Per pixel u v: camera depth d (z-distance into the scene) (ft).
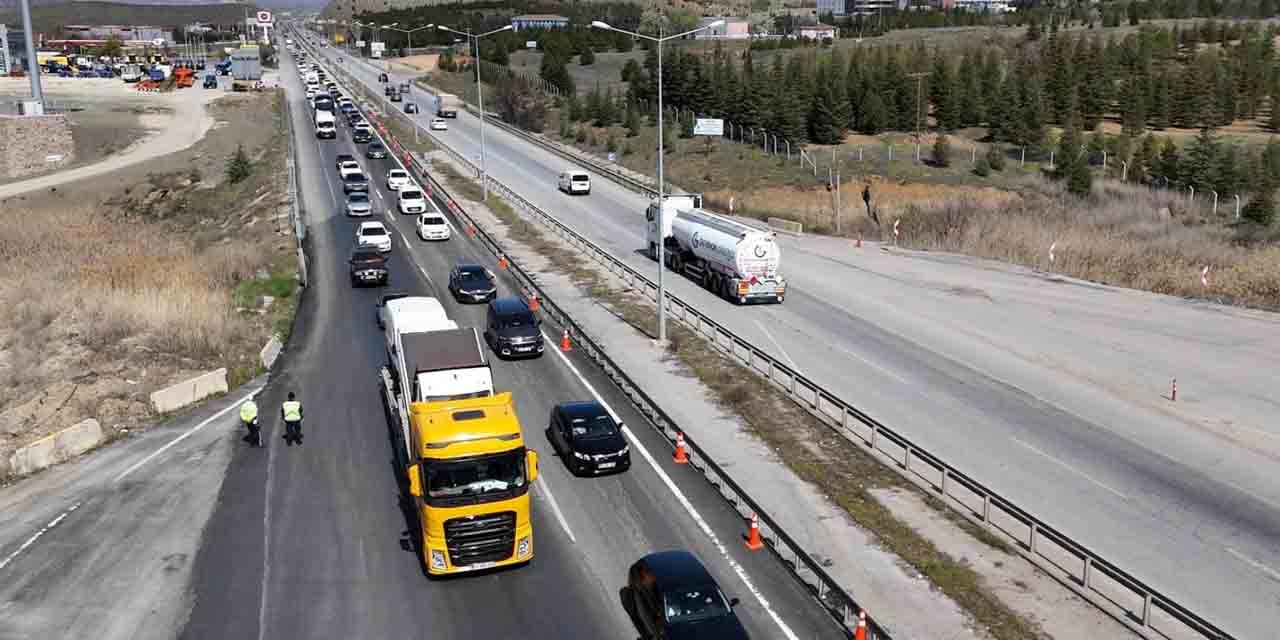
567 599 66.64
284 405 94.22
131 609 64.75
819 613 64.39
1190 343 126.00
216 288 153.79
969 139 334.03
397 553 73.00
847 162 290.35
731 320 140.36
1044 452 92.43
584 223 221.05
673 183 275.39
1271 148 267.18
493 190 251.60
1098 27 587.27
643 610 62.23
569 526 77.10
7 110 370.73
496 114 420.77
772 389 109.70
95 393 106.93
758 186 267.80
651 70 426.51
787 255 188.85
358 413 103.50
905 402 106.32
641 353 124.36
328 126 327.06
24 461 88.28
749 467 88.84
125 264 171.22
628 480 85.87
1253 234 193.98
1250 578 69.92
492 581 69.10
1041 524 69.72
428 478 67.10
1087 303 147.43
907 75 358.23
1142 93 342.85
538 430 97.76
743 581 68.44
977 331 133.69
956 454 92.02
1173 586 68.74
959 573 69.41
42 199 265.95
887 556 72.33
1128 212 222.07
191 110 426.92
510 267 168.55
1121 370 116.06
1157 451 92.43
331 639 61.57
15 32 600.39
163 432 98.12
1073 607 65.41
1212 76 363.35
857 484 84.84
